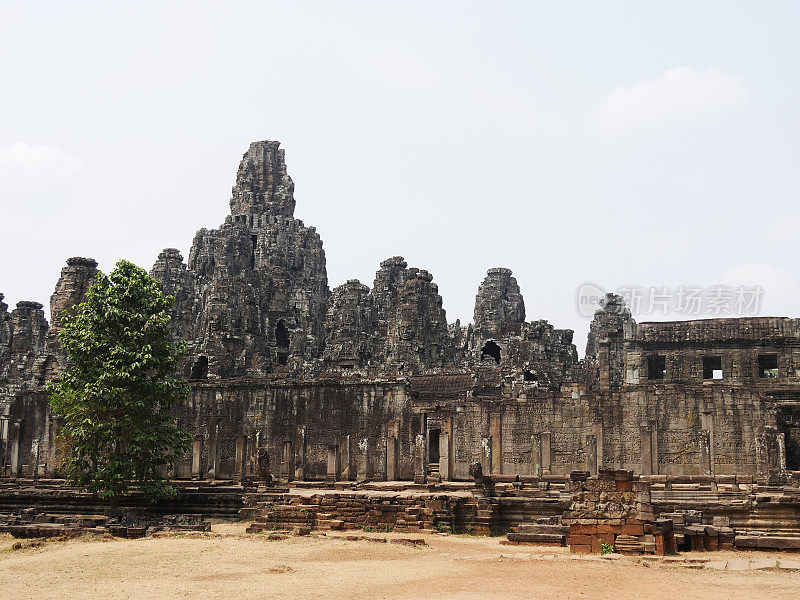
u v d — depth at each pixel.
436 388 89.69
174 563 39.22
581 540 41.16
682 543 41.84
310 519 52.91
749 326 81.50
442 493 57.44
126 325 61.75
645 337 83.31
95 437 60.09
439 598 30.47
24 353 106.50
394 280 118.00
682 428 68.12
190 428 80.81
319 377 83.81
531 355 89.62
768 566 36.50
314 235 126.19
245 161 128.50
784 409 75.69
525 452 71.19
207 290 115.25
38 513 60.47
